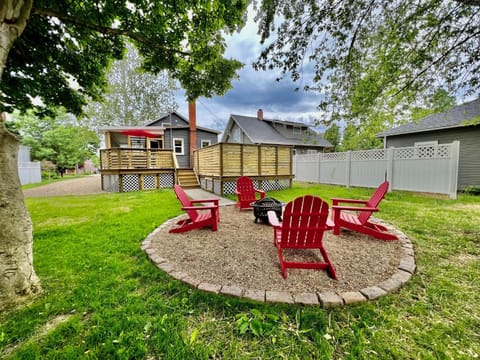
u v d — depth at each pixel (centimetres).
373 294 172
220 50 336
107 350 124
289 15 320
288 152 888
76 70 352
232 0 274
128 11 274
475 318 149
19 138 174
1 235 160
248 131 1616
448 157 601
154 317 152
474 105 830
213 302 168
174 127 1292
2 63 157
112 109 1633
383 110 409
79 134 1923
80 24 265
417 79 369
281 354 123
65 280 201
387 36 343
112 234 333
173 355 122
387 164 749
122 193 822
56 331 138
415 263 228
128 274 213
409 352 122
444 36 324
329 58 367
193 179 1070
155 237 319
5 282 161
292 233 221
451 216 410
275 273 212
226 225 385
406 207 491
